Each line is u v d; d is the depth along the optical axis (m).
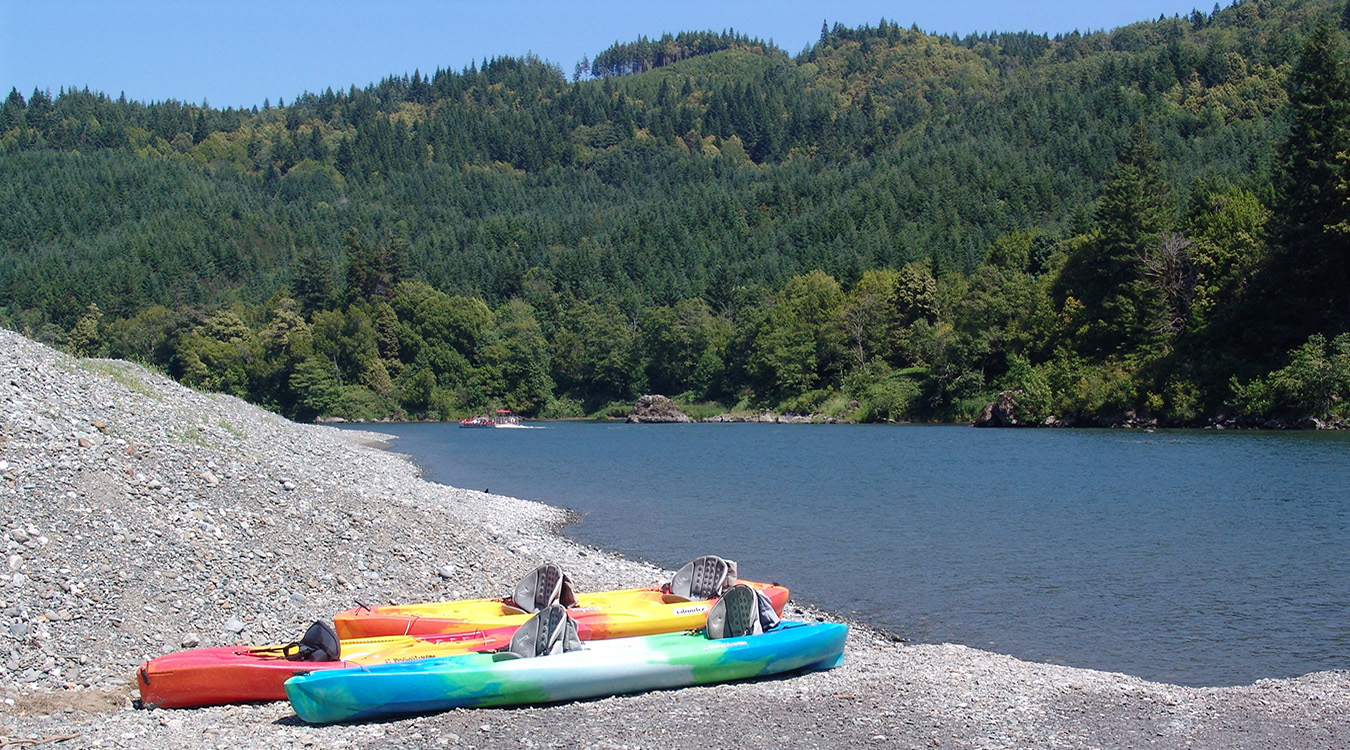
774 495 36.34
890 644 16.50
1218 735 11.51
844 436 74.94
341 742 10.91
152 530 16.55
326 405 122.94
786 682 13.58
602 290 161.25
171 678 11.95
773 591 16.58
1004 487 37.31
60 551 14.93
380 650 13.16
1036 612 18.39
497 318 149.88
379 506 22.61
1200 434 60.91
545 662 12.52
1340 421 60.00
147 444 20.84
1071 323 83.50
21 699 11.55
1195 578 20.88
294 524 19.19
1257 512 29.23
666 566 22.91
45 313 158.00
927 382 97.00
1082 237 91.44
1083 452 51.53
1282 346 66.88
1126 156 86.19
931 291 108.75
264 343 131.00
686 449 63.62
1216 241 76.62
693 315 133.62
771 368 118.38
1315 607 18.34
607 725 11.66
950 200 174.62
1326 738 11.41
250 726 11.41
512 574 19.91
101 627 13.56
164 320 141.00
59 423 20.22
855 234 167.38
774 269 160.62
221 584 15.70
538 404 135.75
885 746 11.01
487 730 11.45
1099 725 11.79
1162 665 15.15
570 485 40.91
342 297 144.88
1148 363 72.81
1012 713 12.16
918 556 23.84
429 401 127.75
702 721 11.80
